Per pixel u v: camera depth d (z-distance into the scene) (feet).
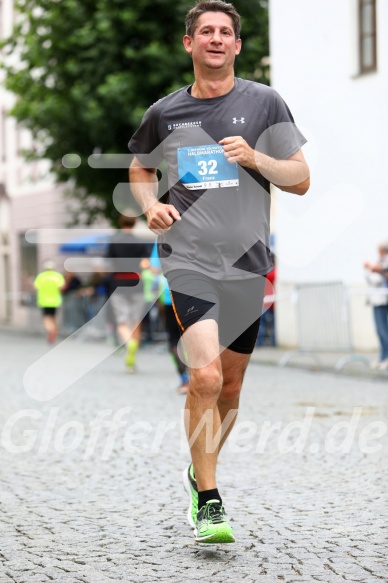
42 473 34.47
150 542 24.88
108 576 21.85
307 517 27.32
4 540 25.25
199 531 23.54
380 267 72.18
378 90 85.40
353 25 88.69
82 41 108.06
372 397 54.60
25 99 114.32
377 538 24.89
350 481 32.37
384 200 84.99
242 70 110.73
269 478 33.12
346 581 21.13
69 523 27.04
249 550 23.91
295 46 96.27
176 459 36.88
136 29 108.88
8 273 184.34
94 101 108.17
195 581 21.31
